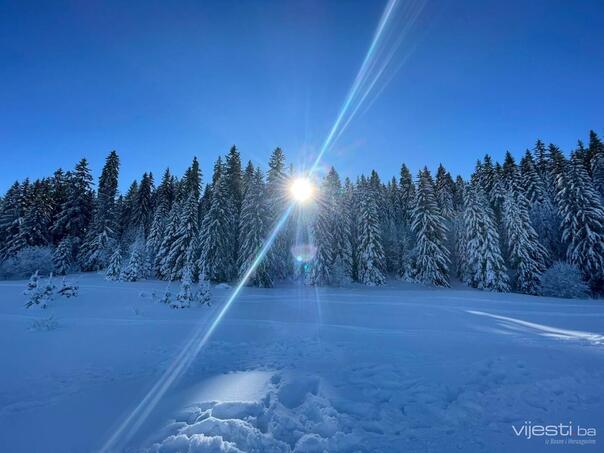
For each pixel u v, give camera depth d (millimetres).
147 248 43438
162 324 13984
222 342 10859
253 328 13477
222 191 40750
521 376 6184
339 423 4570
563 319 17375
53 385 6719
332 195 47469
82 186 49438
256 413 4820
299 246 41062
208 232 37250
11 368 7961
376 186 56969
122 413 5047
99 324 13727
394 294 32031
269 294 30953
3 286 25938
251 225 38125
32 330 12328
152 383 6621
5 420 4875
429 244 42031
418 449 3957
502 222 41594
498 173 52656
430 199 43406
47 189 51562
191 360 8609
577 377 6102
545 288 34469
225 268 38094
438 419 4703
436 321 16547
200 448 3861
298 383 6141
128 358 8891
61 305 18641
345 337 11531
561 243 39938
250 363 8133
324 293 32594
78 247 46594
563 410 4871
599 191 43219
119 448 4012
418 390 5668
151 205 56031
